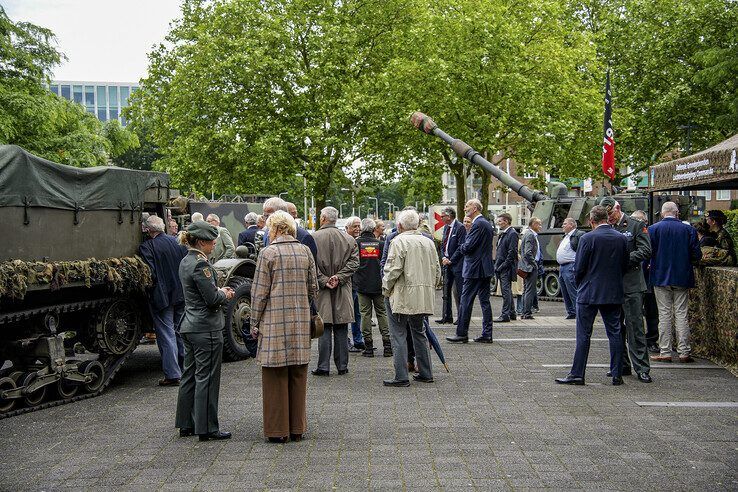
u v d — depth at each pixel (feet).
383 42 105.81
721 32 106.22
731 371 30.42
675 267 32.12
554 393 26.91
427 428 22.25
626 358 30.30
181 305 31.07
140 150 236.43
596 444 20.35
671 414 23.67
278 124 97.50
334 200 206.59
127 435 22.34
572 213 68.13
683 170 33.32
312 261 21.80
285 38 97.60
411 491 16.83
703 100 107.24
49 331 26.89
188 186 104.94
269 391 20.98
